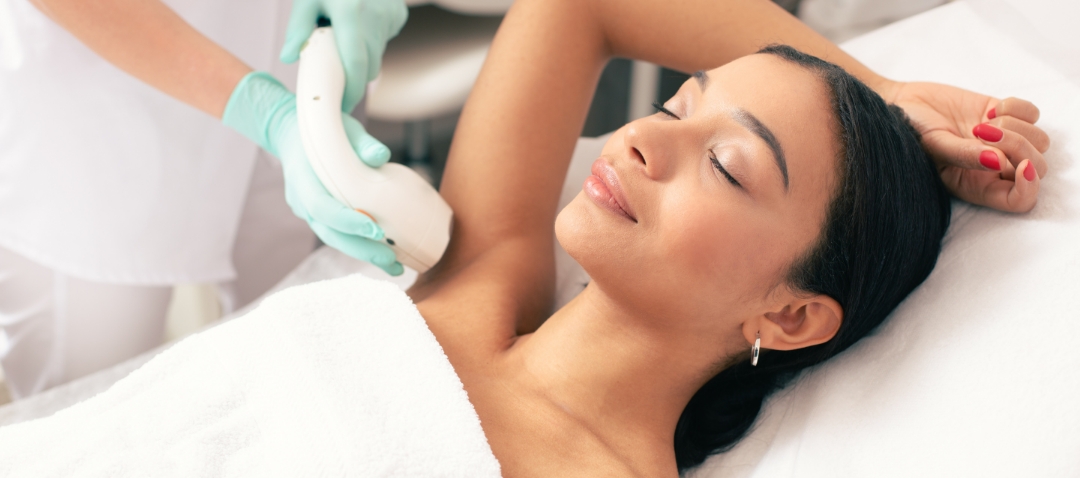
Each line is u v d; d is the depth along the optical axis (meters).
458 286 1.00
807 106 0.80
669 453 0.89
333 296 0.88
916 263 0.86
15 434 0.82
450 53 1.75
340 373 0.81
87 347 1.37
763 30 1.05
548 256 1.07
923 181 0.86
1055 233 0.83
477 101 1.09
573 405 0.88
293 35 1.04
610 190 0.80
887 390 0.83
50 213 1.21
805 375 0.92
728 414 0.92
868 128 0.81
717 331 0.86
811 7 1.68
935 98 0.95
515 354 0.92
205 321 1.88
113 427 0.80
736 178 0.78
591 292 0.89
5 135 1.15
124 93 1.15
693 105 0.84
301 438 0.75
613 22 1.09
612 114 2.40
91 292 1.31
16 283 1.27
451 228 1.00
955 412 0.77
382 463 0.73
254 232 1.52
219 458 0.77
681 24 1.06
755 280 0.81
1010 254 0.84
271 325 0.84
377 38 1.07
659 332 0.86
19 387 1.41
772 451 0.87
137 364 1.18
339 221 0.92
